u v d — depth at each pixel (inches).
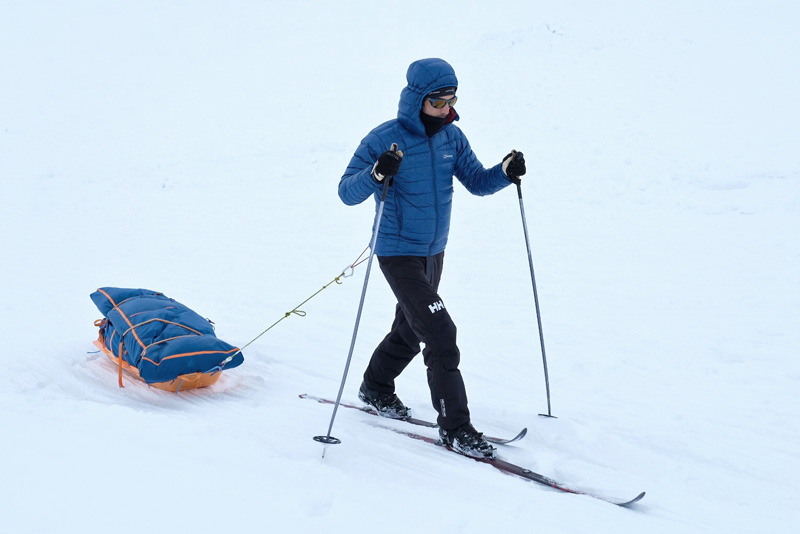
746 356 195.0
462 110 650.2
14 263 310.2
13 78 1378.0
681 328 219.1
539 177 457.4
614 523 102.3
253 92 980.6
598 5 1611.7
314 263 315.0
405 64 1201.4
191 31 2492.6
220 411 143.1
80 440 113.1
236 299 254.1
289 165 567.5
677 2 1232.8
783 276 265.9
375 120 695.7
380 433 134.8
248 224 402.6
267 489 100.7
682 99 583.2
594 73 695.7
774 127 485.1
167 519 90.1
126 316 161.9
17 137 809.5
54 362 171.0
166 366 147.3
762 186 386.9
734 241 313.7
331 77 1026.7
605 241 329.4
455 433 126.7
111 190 531.2
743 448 140.3
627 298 251.1
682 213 363.3
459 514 98.4
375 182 119.7
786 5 887.7
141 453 109.3
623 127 536.4
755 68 636.1
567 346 206.5
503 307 246.1
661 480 124.3
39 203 486.9
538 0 2687.0
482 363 193.0
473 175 142.6
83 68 1467.8
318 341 208.1
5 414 125.0
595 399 167.2
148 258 324.8
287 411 143.8
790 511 113.1
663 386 175.9
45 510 90.4
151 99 1030.4
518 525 96.8
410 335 141.3
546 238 341.7
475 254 321.1
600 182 431.5
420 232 131.4
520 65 767.7
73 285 269.6
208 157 624.4
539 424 146.3
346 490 103.1
